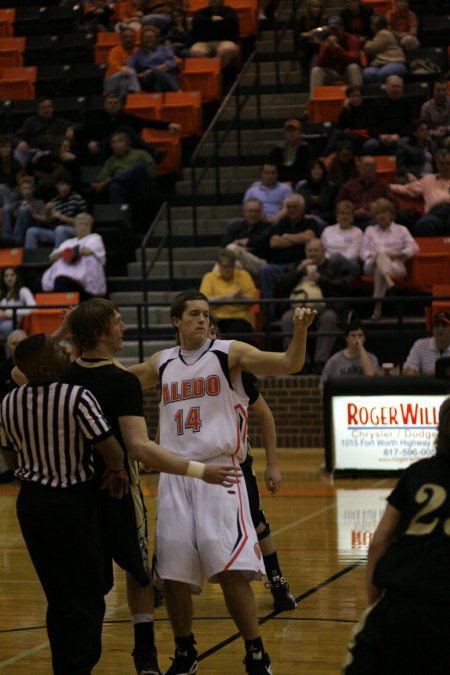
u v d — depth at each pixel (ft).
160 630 26.96
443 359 50.34
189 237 74.43
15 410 20.29
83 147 79.15
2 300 67.15
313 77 80.12
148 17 90.58
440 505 15.71
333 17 84.17
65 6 99.55
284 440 62.28
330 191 68.59
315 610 28.02
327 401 51.49
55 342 20.88
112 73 88.28
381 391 50.88
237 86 82.38
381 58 80.33
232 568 20.70
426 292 63.67
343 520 41.14
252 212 66.90
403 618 15.08
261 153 80.33
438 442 16.20
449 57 81.46
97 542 20.33
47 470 20.18
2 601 30.30
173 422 22.00
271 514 42.91
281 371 21.38
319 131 76.18
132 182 74.13
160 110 81.25
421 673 15.16
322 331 61.21
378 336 62.85
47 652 24.98
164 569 21.30
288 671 22.89
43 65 94.22
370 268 63.05
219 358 21.88
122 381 21.30
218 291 63.21
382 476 51.49
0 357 63.10
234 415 21.91
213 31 88.43
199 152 80.74
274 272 63.57
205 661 23.79
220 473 20.33
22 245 73.10
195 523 21.30
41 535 20.07
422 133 71.41
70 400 20.08
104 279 68.23
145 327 65.05
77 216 68.49
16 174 78.79
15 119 87.35
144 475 56.49
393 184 70.59
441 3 88.28
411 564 15.48
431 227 66.03
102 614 20.33
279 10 93.50
